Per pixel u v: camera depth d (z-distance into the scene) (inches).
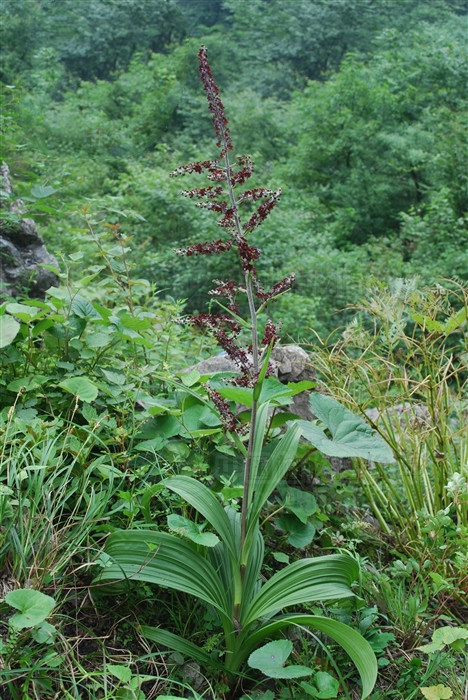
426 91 944.9
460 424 144.1
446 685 102.8
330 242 659.4
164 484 98.5
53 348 131.6
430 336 146.6
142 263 484.7
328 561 99.3
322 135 911.7
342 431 103.8
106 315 133.3
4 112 235.0
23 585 92.4
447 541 123.6
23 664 86.0
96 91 1197.1
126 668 85.0
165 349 156.5
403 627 112.1
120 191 581.9
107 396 125.8
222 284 94.3
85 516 100.0
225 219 92.0
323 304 470.0
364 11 1647.4
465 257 582.6
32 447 103.4
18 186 185.2
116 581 95.9
